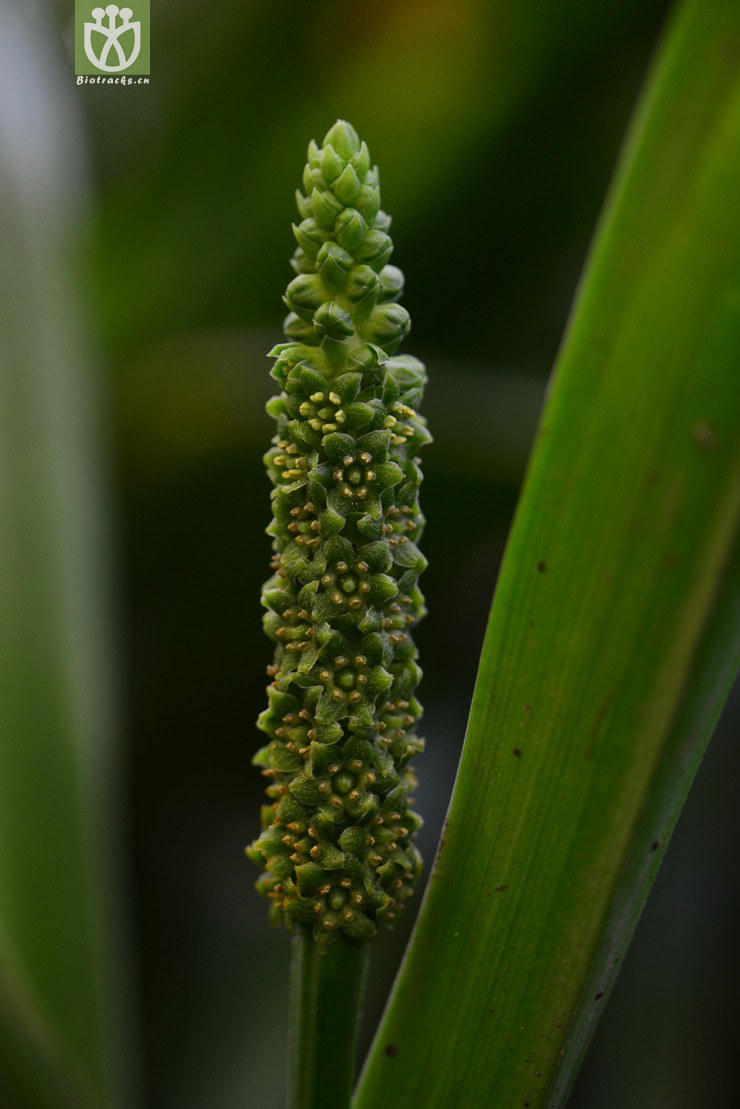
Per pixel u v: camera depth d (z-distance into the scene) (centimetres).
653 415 20
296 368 21
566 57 35
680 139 20
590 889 21
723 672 20
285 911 22
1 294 26
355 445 21
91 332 32
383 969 33
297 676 21
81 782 24
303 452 21
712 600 20
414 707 22
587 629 20
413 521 22
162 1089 31
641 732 21
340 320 21
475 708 21
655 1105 29
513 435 35
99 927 24
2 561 25
